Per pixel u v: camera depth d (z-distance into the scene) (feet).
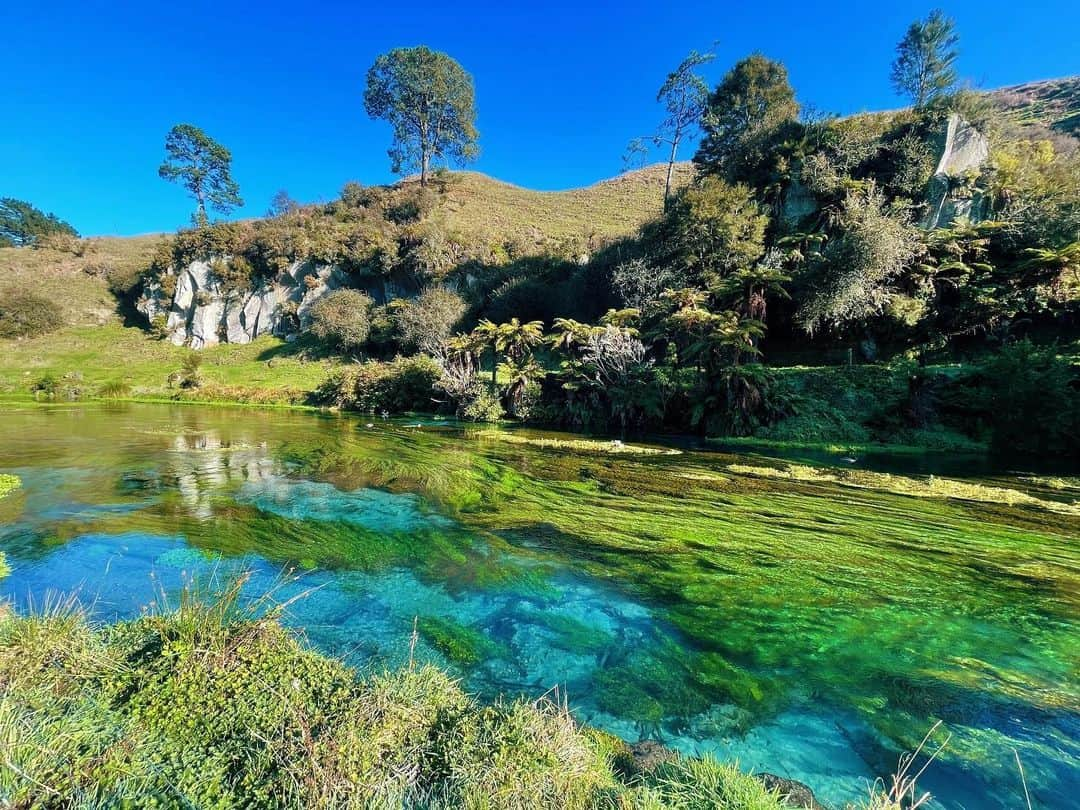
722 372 63.05
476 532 25.00
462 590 18.60
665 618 16.62
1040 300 60.80
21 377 125.70
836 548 22.99
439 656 14.08
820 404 60.49
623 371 70.85
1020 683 13.20
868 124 93.45
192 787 7.31
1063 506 29.78
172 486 33.71
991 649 14.85
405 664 13.37
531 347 90.48
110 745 7.95
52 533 23.72
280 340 149.28
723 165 110.42
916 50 108.88
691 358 68.74
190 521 25.98
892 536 24.53
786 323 78.33
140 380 125.39
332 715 9.10
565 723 9.95
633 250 98.89
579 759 8.77
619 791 8.21
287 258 154.61
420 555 21.89
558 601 17.81
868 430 56.24
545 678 13.23
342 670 11.41
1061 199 70.90
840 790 9.59
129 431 61.05
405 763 8.20
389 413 92.53
